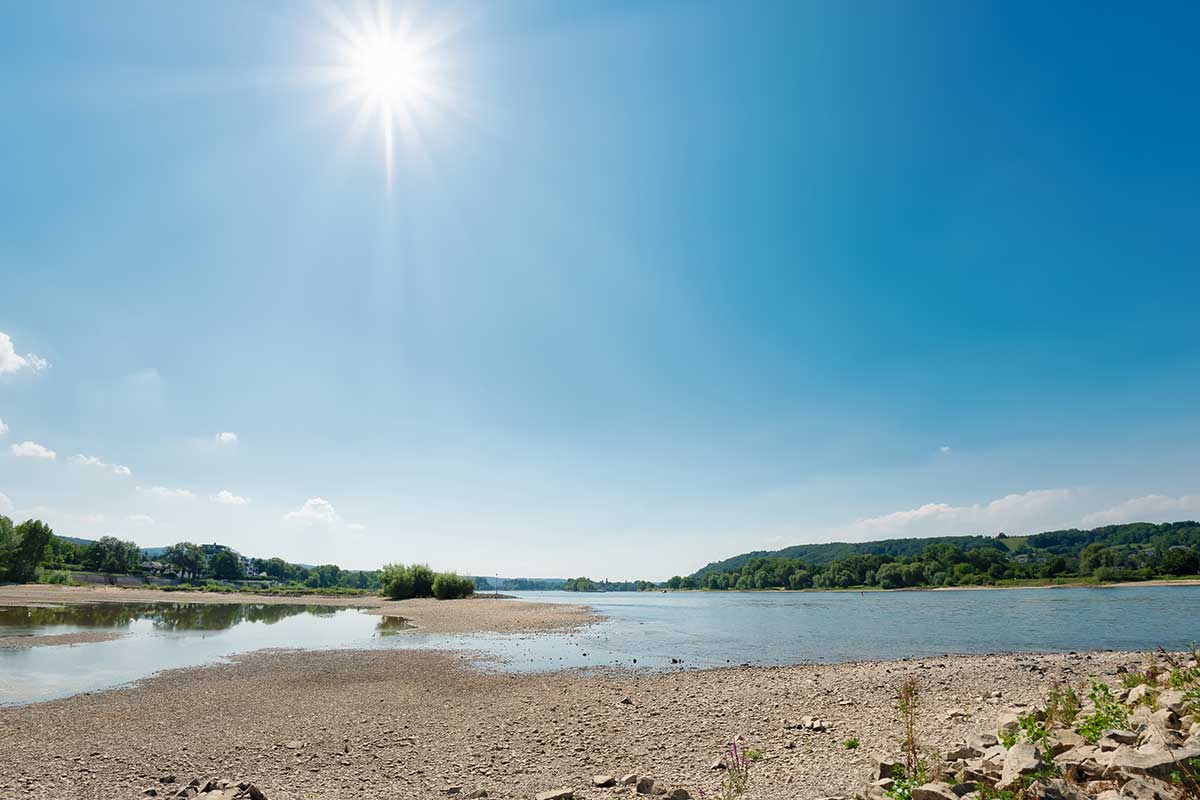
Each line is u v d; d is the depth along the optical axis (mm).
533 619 62719
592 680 25953
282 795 11695
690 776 12391
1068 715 12891
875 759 11328
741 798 10492
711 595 183875
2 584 106125
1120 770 7934
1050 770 8391
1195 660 16438
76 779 12867
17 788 12195
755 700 20562
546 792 11195
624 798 10969
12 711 19438
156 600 89438
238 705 20625
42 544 119000
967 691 20734
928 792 8398
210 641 39781
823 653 35406
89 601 79000
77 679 25438
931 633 45781
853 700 19859
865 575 188625
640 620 63031
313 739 16266
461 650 36594
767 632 48625
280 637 43312
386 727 17578
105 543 160625
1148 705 12531
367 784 12469
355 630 49375
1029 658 28844
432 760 14234
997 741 11625
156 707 20188
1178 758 7691
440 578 108188
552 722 18078
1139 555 176250
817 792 10430
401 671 28328
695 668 29578
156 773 13328
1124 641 37531
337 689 23703
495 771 13258
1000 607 74750
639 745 15211
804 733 15578
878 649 36875
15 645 35250
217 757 14570
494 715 19141
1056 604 76000
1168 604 69750
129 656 32000
